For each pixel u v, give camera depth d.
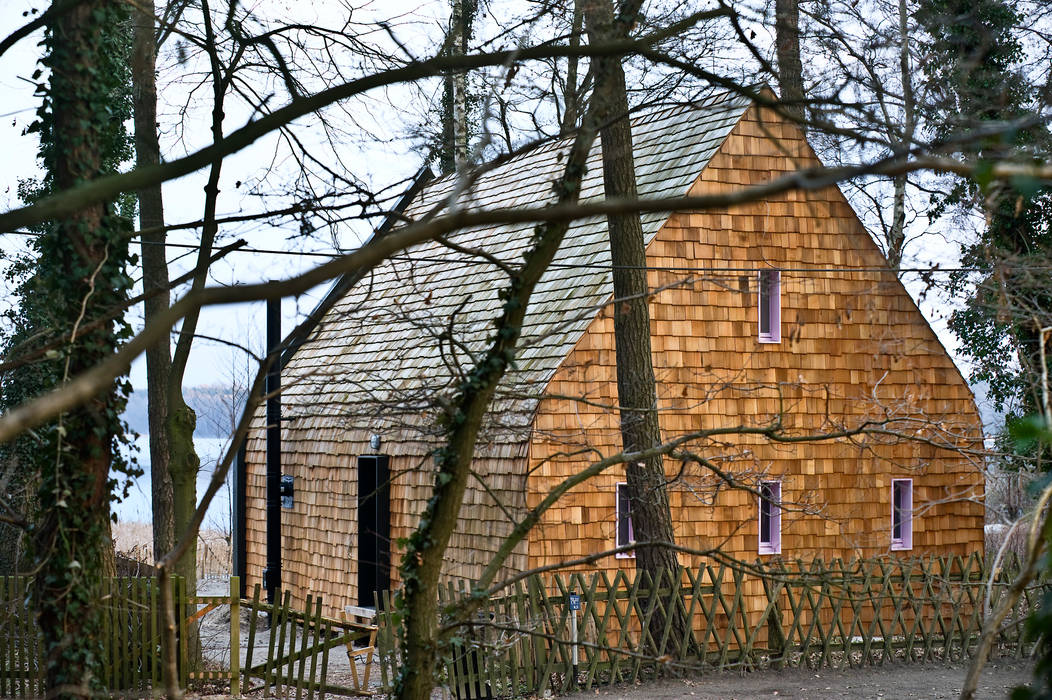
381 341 21.72
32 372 12.55
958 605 15.77
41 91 10.28
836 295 18.20
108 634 13.08
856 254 18.39
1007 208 13.32
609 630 15.48
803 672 14.86
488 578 8.11
